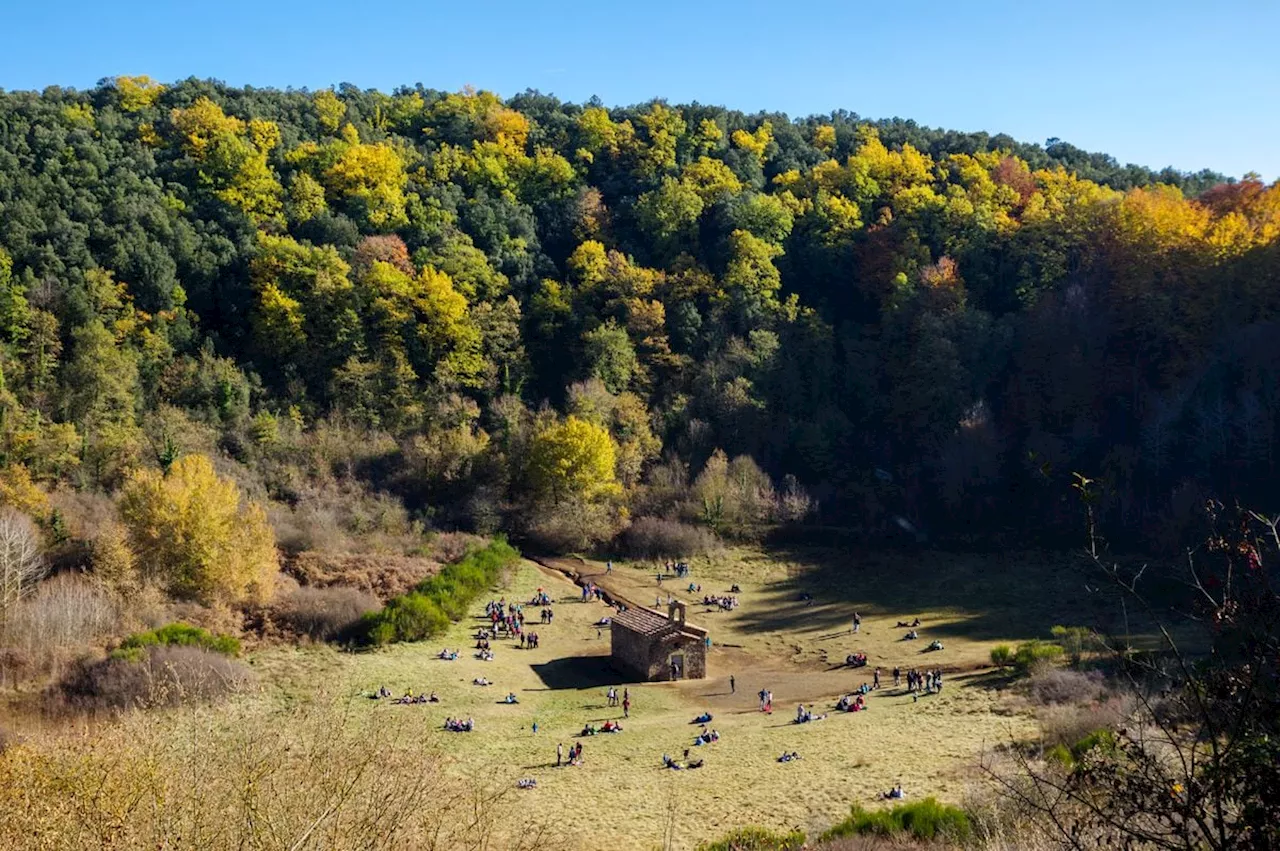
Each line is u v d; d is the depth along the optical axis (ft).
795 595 266.36
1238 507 33.09
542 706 185.57
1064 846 36.99
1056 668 177.17
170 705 84.89
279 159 435.94
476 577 255.91
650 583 276.62
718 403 352.28
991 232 395.14
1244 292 308.81
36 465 265.34
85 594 195.93
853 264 411.54
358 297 361.10
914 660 210.38
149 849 50.67
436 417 337.31
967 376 339.16
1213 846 29.84
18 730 129.90
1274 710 29.55
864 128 533.14
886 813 99.04
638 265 418.92
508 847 80.59
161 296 347.97
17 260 329.72
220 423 315.37
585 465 304.71
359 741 62.28
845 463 341.82
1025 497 304.71
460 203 437.17
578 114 545.44
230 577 216.13
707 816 121.19
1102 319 333.83
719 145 497.87
